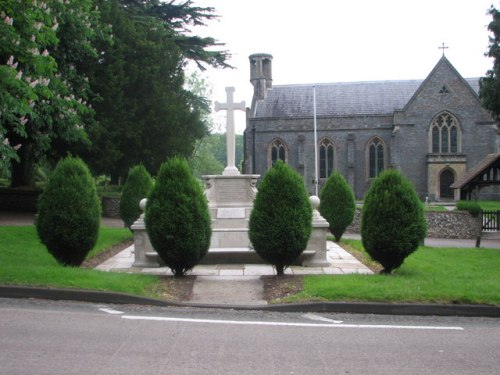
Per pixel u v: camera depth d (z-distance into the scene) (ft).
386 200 36.50
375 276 34.68
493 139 159.33
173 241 34.73
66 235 36.88
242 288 33.30
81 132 69.46
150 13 123.85
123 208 65.10
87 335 21.91
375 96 177.47
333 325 24.75
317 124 173.17
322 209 62.75
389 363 19.07
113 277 32.50
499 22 90.02
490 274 38.81
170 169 35.99
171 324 24.27
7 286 29.17
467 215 81.00
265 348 20.67
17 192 91.15
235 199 48.01
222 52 125.80
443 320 26.27
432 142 163.02
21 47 45.44
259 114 180.04
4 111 47.47
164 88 102.99
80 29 68.85
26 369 17.56
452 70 162.09
